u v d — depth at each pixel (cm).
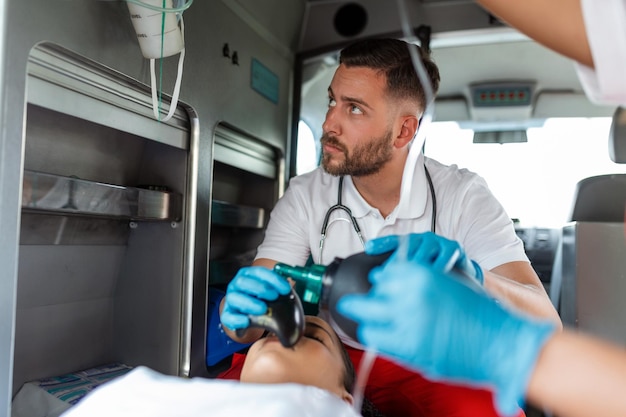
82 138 155
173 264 181
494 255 156
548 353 58
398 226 174
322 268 91
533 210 320
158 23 131
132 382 87
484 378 59
